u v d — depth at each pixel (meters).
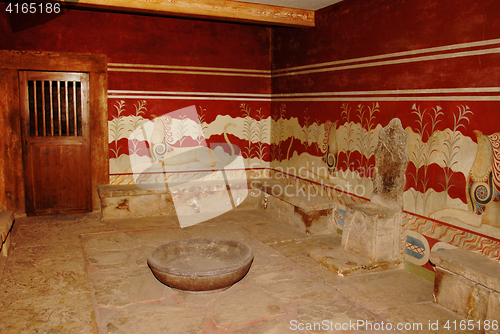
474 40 2.81
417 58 3.28
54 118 5.47
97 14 4.83
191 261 3.26
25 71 4.68
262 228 4.61
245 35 5.58
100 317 2.57
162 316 2.60
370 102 3.82
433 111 3.15
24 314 2.58
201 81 5.41
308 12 4.62
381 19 3.65
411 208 3.36
